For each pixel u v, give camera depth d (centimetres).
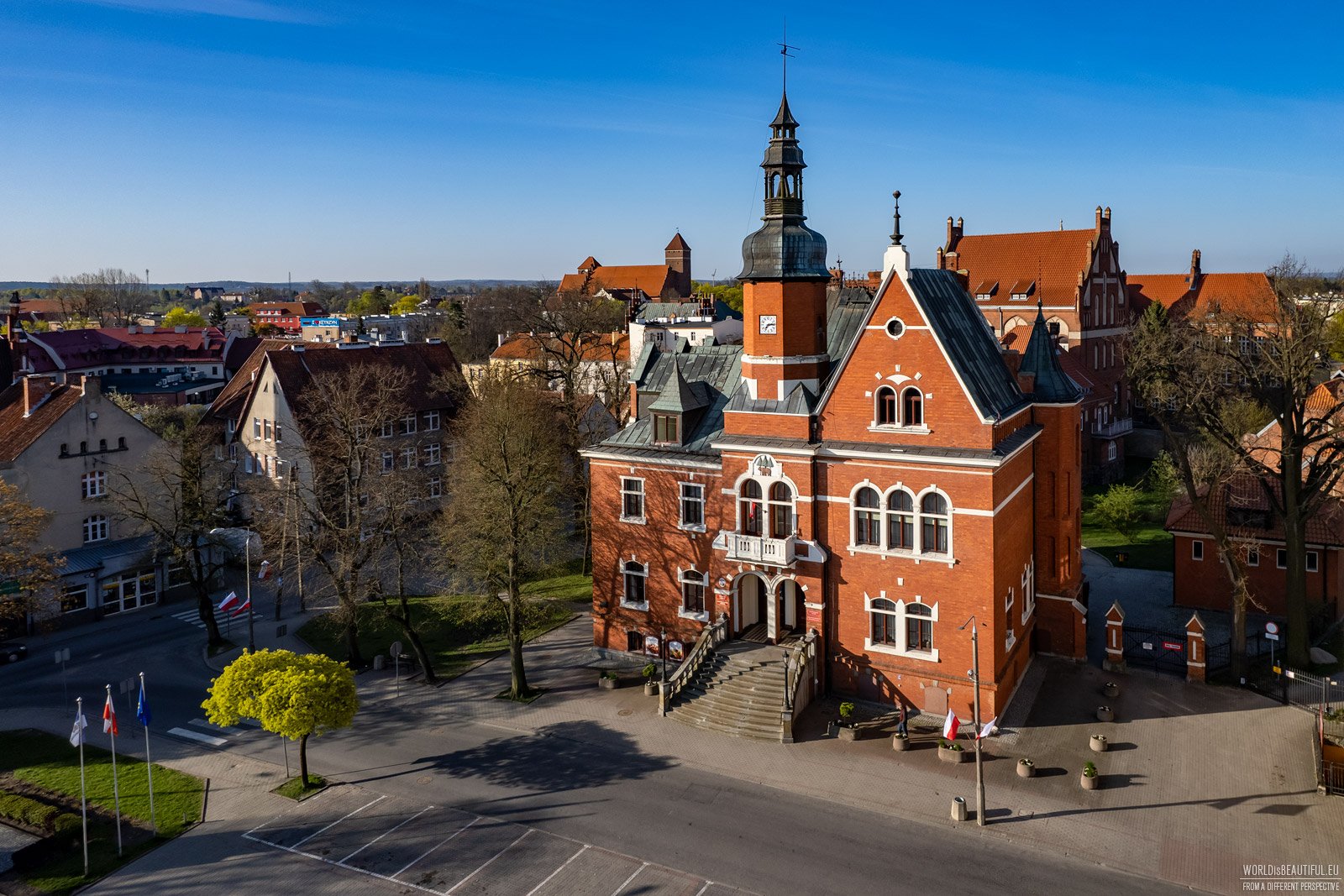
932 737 3831
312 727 3447
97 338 13100
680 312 10925
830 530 4138
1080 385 8469
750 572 4334
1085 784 3422
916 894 2850
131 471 6097
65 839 3288
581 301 8675
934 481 3859
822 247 4266
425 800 3512
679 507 4516
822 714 4069
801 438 4156
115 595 5881
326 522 4912
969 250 10856
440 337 14950
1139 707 4066
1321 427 4628
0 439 5953
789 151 4216
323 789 3628
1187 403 4456
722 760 3738
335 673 3562
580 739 3972
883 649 4072
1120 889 2847
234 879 3052
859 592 4103
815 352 4322
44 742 4100
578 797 3497
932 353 3844
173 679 4831
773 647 4309
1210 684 4281
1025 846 3083
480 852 3159
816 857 3058
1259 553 5119
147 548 5903
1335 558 4891
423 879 3017
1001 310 10138
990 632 3816
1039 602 4622
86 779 3756
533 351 8650
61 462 5778
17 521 4672
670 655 4603
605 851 3136
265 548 6131
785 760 3712
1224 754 3634
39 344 11894
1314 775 3459
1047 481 4516
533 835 3253
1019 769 3531
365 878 3039
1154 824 3184
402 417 6869
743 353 4469
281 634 5366
